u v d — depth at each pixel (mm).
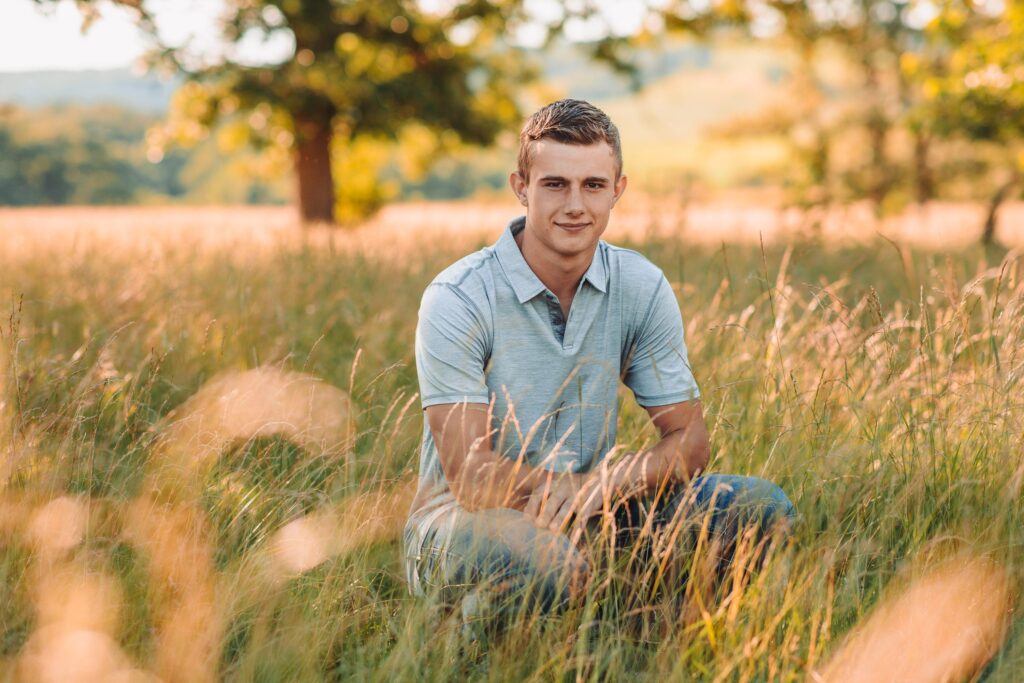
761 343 3461
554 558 2182
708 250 7180
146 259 5836
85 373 3486
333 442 2988
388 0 15812
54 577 2250
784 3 18469
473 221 11203
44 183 97188
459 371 2381
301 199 17922
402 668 2074
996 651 2234
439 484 2504
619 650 2082
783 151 23016
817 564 2193
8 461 2662
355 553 2459
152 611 2242
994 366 2807
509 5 16422
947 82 11320
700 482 2488
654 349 2561
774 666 1976
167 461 2740
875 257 6531
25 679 1988
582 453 2514
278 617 2250
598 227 2375
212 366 3922
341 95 16094
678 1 16828
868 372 3049
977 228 11242
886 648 2049
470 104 17859
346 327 4820
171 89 17500
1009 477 2516
